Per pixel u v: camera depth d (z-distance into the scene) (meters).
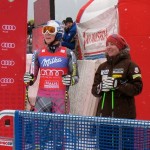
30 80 6.87
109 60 5.80
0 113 4.62
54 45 6.86
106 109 5.70
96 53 9.63
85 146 4.17
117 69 5.68
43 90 6.85
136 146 3.92
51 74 6.84
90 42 10.02
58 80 6.82
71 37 11.33
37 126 4.43
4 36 7.14
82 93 8.86
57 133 4.32
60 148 4.32
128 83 5.56
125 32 7.74
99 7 9.84
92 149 4.13
